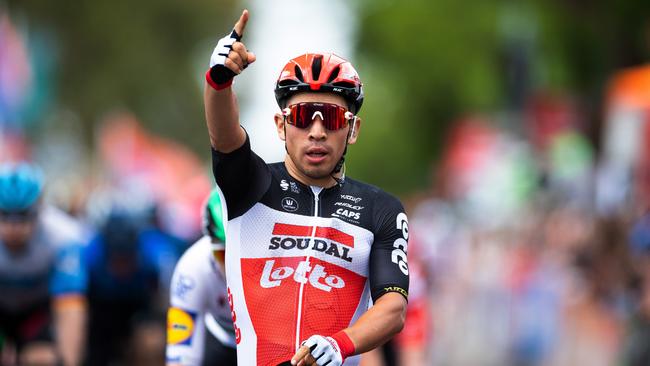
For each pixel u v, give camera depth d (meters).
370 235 10.24
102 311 21.94
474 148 88.56
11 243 17.83
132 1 95.00
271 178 10.30
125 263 21.30
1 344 18.89
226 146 9.92
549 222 45.47
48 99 91.00
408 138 105.50
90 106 92.69
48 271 18.55
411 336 17.38
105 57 92.75
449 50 83.12
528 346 40.34
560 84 72.06
